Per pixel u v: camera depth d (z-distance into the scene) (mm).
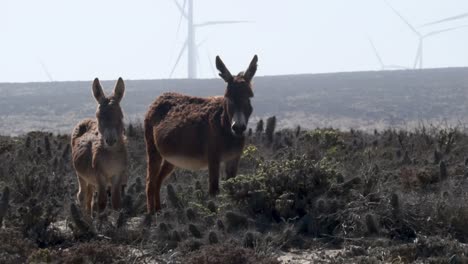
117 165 23391
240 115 22750
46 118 144625
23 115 150625
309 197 22062
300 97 192375
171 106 25484
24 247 18594
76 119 143875
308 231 20984
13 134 107875
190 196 24375
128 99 179750
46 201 23672
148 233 20922
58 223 23172
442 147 31984
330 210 21406
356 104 171125
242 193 22297
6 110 158875
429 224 20625
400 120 135750
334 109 163000
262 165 23531
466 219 20594
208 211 22109
